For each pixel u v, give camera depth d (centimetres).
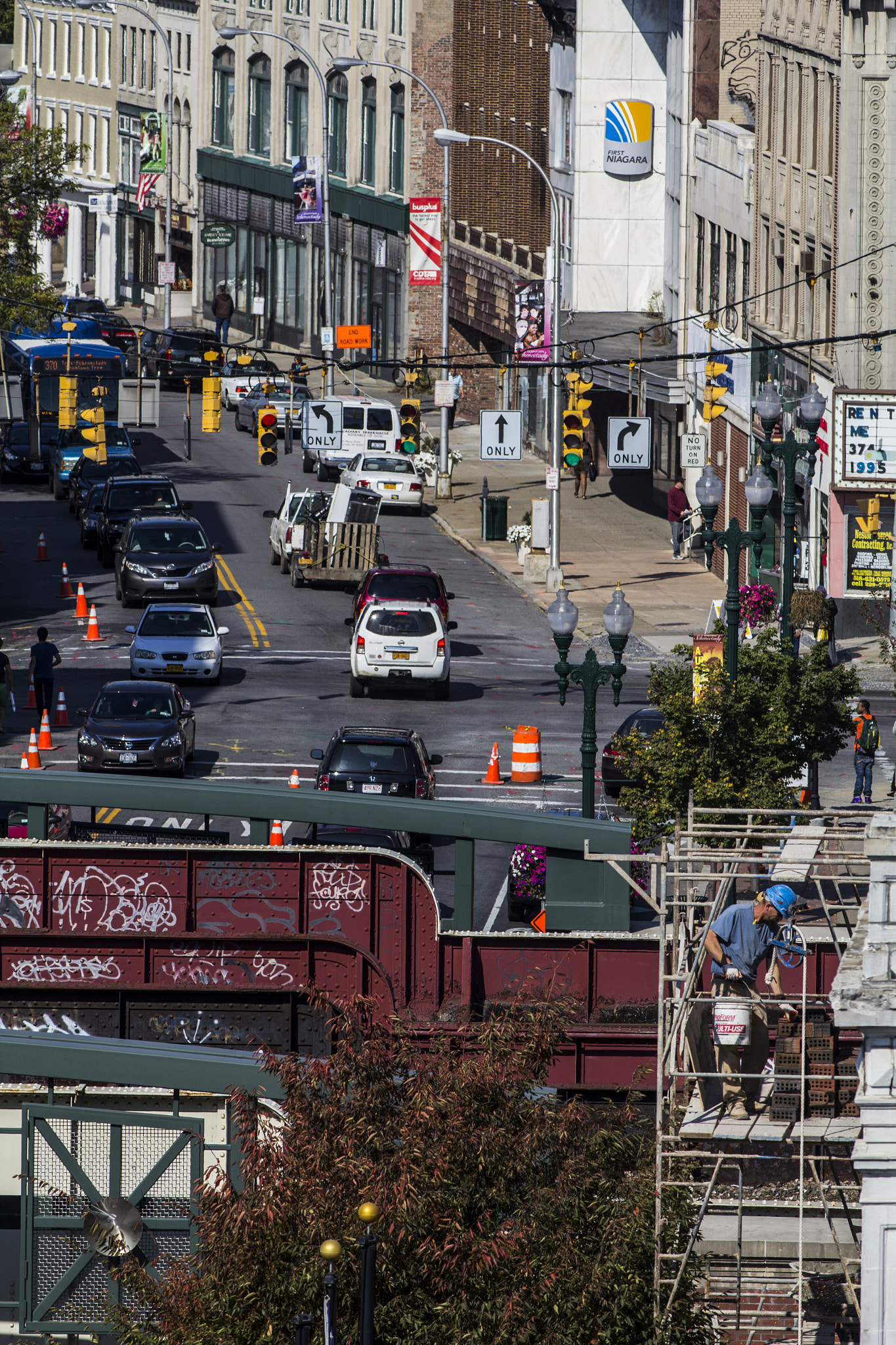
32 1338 6581
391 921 7275
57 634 16550
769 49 18688
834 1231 5072
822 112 17088
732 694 9588
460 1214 4712
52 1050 6381
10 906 7294
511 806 11812
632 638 16938
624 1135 5256
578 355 18275
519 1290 4625
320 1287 4572
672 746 9531
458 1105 4875
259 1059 6356
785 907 5484
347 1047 5066
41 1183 6506
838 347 16512
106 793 7562
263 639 16700
